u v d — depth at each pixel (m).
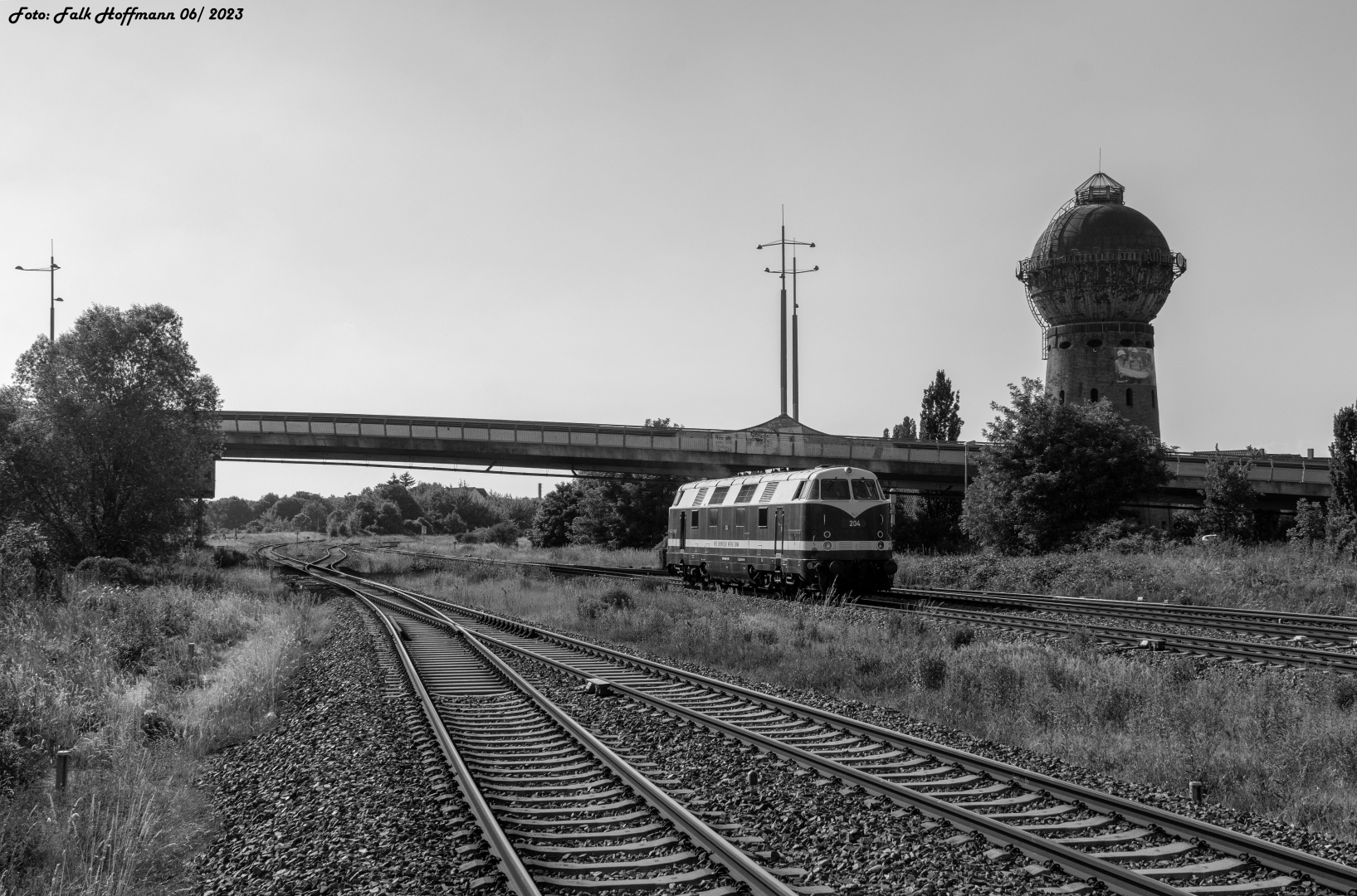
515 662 20.59
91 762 13.00
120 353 45.47
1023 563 39.19
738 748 12.36
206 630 25.36
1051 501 45.75
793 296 69.69
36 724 13.61
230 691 17.39
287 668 20.64
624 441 55.72
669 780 10.92
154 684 17.55
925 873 8.01
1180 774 11.34
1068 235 63.44
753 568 34.91
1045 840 8.32
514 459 57.06
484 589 40.59
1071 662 17.17
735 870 7.94
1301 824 9.81
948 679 16.55
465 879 7.98
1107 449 45.59
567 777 11.32
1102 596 33.19
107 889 8.54
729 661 20.84
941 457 56.47
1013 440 46.91
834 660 19.31
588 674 18.25
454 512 165.00
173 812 10.83
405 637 24.67
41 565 30.22
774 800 10.11
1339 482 43.91
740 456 56.28
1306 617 24.73
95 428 44.25
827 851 8.63
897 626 22.55
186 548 55.69
